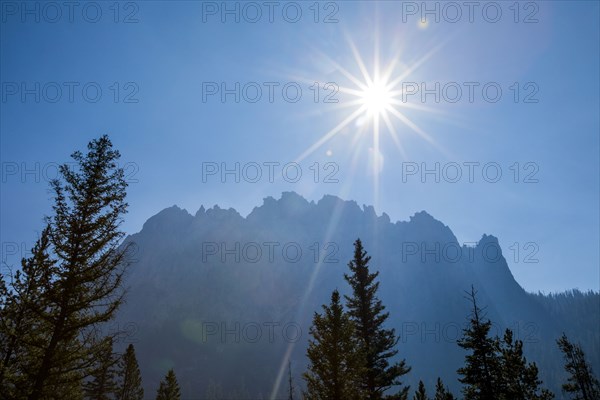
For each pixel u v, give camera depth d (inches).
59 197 640.4
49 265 608.1
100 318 618.2
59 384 607.5
